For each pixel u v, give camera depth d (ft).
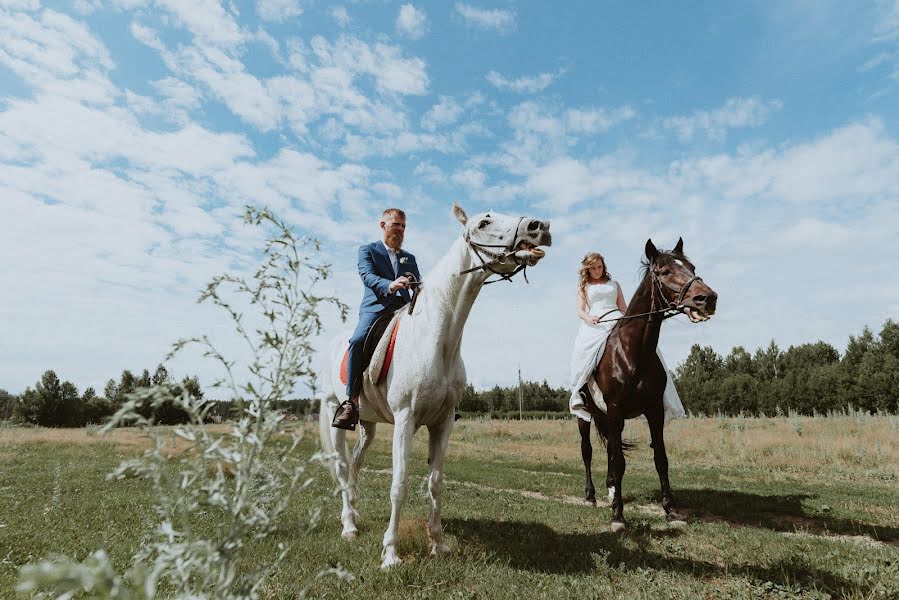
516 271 13.16
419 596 10.58
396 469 13.05
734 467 37.96
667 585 11.34
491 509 20.67
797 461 38.22
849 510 22.06
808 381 166.91
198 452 4.95
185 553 4.63
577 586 11.35
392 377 13.87
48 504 18.86
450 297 13.55
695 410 193.36
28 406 193.57
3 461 36.47
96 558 3.65
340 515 17.85
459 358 14.42
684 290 17.75
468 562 12.71
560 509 21.33
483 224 13.17
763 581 11.93
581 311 23.63
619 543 15.12
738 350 257.75
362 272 15.83
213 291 5.50
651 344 19.08
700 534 16.44
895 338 184.85
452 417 14.38
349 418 14.88
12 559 12.08
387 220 16.92
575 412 24.00
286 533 14.85
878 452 39.34
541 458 46.70
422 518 17.40
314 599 9.95
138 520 16.71
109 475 4.58
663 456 19.65
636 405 19.39
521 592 10.91
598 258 24.23
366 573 11.63
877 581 11.50
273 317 5.67
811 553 13.91
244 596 4.85
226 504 4.89
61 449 45.73
